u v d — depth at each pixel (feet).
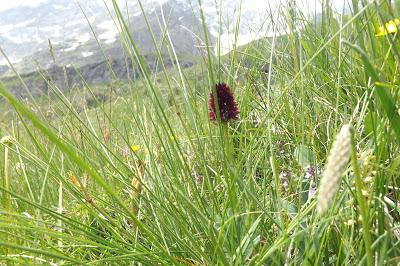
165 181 0.76
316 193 0.55
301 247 0.55
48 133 0.35
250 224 0.60
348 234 0.53
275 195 0.63
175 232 0.65
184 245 0.57
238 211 0.59
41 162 0.68
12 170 1.08
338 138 0.23
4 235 0.69
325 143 0.78
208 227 0.56
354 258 0.50
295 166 0.73
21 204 0.87
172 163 0.71
